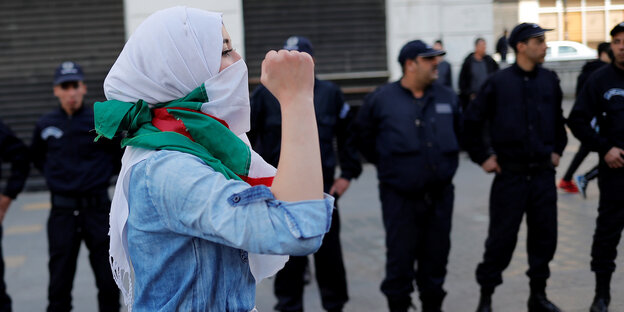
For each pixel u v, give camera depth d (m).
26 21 10.07
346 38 10.33
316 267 4.05
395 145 3.81
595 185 3.47
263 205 1.23
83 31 10.09
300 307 4.00
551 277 3.55
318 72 10.38
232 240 1.22
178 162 1.31
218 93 1.42
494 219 3.89
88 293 5.04
